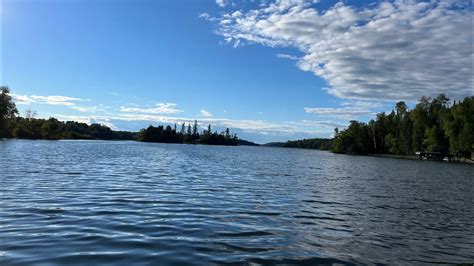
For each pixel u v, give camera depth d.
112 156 64.38
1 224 13.42
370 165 83.44
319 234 14.52
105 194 21.41
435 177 53.88
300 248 12.33
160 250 11.03
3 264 9.34
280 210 19.23
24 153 58.56
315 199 24.14
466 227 17.86
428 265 11.54
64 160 48.12
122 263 9.73
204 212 17.41
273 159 90.00
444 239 15.08
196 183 29.48
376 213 20.27
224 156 91.31
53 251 10.49
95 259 9.95
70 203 18.00
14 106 139.62
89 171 35.06
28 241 11.39
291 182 34.56
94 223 14.07
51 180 26.67
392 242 14.04
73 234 12.34
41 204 17.42
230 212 17.81
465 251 13.38
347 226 16.36
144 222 14.61
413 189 34.59
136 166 44.81
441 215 20.88
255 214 17.73
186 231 13.55
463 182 46.38
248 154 119.06
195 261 10.27
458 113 132.50
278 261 10.82
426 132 147.88
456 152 133.88
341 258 11.56
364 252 12.41
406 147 161.50
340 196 26.42
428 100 169.12
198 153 101.69
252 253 11.38
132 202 19.08
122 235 12.48
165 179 31.34
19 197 19.11
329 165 73.31
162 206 18.34
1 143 98.88
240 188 27.84
